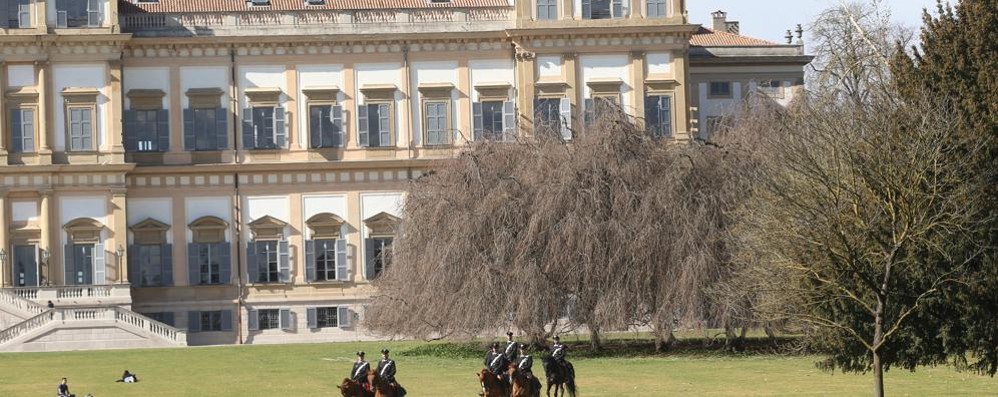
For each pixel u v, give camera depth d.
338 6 121.38
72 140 115.12
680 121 118.88
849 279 58.25
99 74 115.38
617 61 119.19
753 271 66.31
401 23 119.50
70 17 114.88
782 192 60.12
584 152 87.69
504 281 85.44
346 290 119.12
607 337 100.81
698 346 91.62
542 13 119.00
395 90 119.44
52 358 94.50
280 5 121.19
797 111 82.81
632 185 86.50
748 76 135.62
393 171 119.12
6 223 114.06
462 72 119.69
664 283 85.12
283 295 118.69
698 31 140.12
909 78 60.03
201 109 118.31
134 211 117.44
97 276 115.44
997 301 57.38
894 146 58.09
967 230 56.56
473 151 90.62
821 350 72.06
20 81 114.50
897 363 59.97
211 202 118.44
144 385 74.75
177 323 117.44
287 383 74.69
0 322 108.00
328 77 119.50
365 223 119.00
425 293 87.12
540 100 118.56
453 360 87.88
